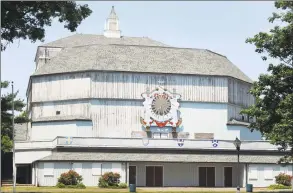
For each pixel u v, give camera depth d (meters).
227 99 94.06
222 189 73.50
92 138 81.50
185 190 69.06
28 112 105.06
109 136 89.19
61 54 97.44
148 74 91.56
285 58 53.97
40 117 92.88
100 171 77.94
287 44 52.47
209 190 70.00
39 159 77.81
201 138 91.75
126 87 90.75
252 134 95.62
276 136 51.81
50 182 76.56
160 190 68.62
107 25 117.88
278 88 53.88
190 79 92.94
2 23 46.78
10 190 64.38
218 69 95.69
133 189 64.50
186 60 96.38
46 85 93.44
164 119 90.75
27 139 98.62
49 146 84.56
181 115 91.81
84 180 77.25
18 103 77.69
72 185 74.19
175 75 92.38
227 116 93.56
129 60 93.56
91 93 89.69
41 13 48.91
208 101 93.12
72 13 49.25
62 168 77.00
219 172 83.69
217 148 84.31
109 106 90.00
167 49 98.88
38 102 93.38
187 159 81.75
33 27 48.84
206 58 98.50
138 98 90.75
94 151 80.94
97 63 91.69
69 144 80.44
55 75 92.81
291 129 50.97
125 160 78.94
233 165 83.94
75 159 77.38
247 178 82.06
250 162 82.25
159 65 93.50
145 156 81.31
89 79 90.06
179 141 83.94
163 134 90.69
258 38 53.44
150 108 90.62
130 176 80.94
